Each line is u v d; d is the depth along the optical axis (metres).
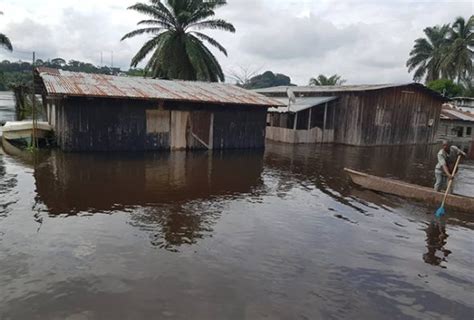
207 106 19.20
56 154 15.84
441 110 31.48
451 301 5.62
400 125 28.17
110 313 4.86
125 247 6.85
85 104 16.19
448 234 8.38
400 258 7.02
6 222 7.85
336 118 27.50
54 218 8.22
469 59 43.81
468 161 20.94
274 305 5.24
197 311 4.99
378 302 5.49
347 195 11.50
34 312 4.82
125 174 12.89
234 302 5.25
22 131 17.31
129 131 17.34
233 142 20.30
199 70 31.33
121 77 20.55
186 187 11.59
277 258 6.74
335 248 7.34
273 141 26.14
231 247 7.11
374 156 21.22
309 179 13.75
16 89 39.12
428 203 10.76
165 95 17.47
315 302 5.38
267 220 8.81
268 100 20.77
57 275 5.74
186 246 7.04
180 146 18.89
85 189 10.75
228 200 10.38
